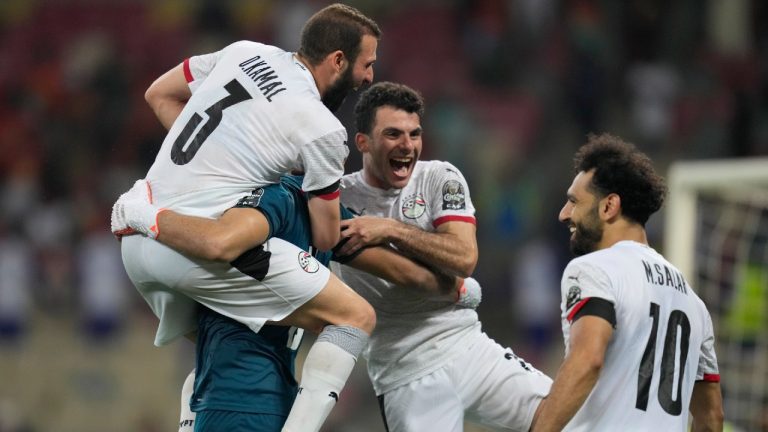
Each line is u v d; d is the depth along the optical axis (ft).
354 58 53.83
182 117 53.93
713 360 54.95
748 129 185.37
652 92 199.00
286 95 52.19
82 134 201.67
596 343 49.06
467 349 60.44
